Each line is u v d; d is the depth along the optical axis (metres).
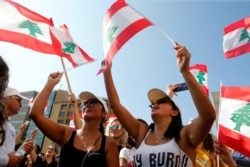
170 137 2.74
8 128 3.13
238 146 3.49
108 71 3.28
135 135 3.08
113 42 3.51
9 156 2.96
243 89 3.84
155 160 2.60
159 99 2.96
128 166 4.01
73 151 2.93
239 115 3.68
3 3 4.35
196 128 2.55
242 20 5.03
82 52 4.56
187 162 2.61
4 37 4.18
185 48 2.59
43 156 7.49
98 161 2.85
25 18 4.41
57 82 3.20
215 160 3.96
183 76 2.58
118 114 3.10
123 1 3.79
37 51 4.30
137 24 3.55
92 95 3.29
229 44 5.04
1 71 2.52
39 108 2.96
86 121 3.18
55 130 3.05
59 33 4.59
